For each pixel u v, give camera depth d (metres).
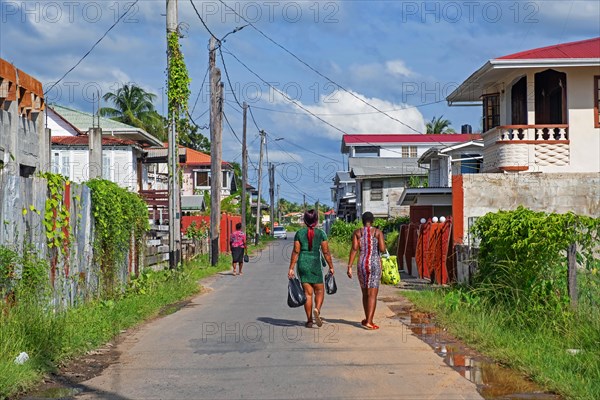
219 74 38.88
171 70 26.52
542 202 26.38
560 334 13.10
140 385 10.62
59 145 46.19
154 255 28.53
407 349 13.22
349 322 16.81
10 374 10.09
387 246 39.69
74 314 14.76
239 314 18.56
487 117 33.06
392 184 69.56
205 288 26.56
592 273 14.70
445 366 11.70
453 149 46.84
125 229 21.53
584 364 10.84
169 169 26.61
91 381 10.90
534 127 28.95
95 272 18.73
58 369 11.62
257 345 13.77
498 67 28.77
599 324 12.70
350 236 59.09
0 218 12.53
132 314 17.19
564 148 29.03
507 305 15.30
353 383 10.54
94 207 18.64
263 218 129.88
